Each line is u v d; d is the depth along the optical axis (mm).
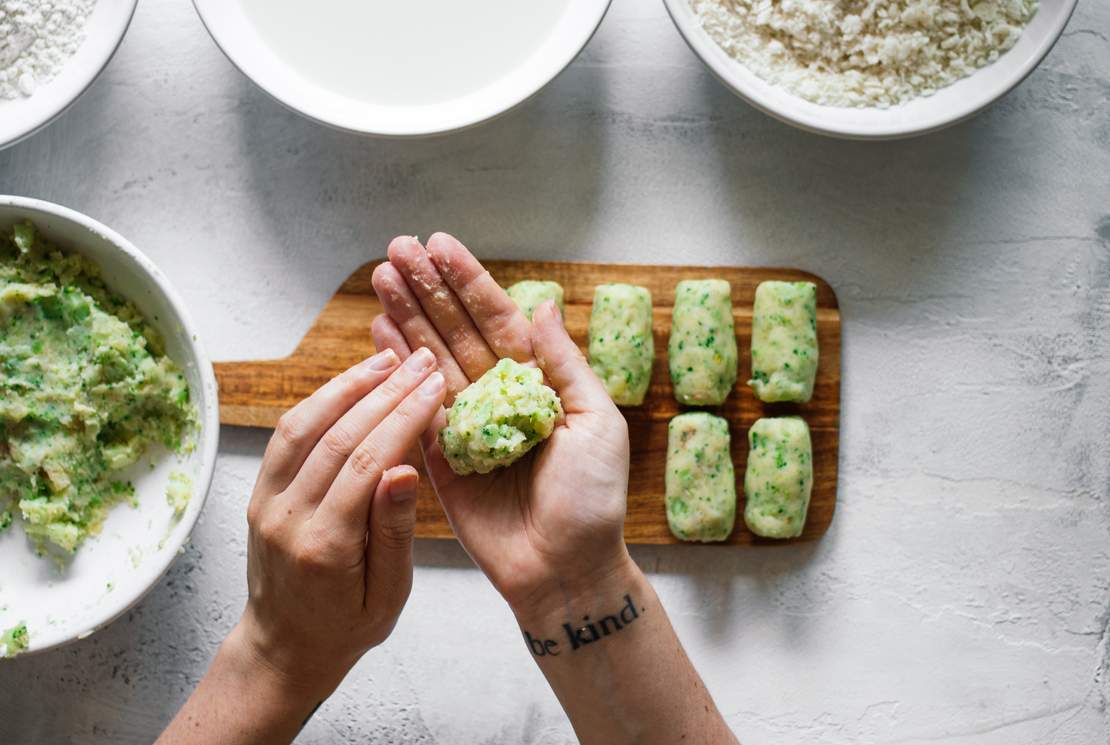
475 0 785
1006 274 809
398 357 717
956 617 807
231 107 815
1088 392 807
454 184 814
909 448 808
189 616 805
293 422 676
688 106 810
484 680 805
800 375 775
